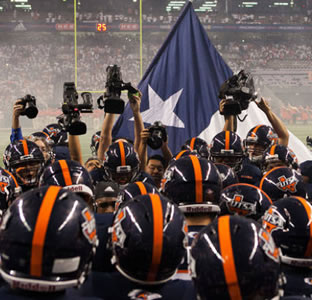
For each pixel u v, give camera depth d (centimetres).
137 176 374
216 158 433
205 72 706
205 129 684
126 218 189
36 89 3562
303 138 2064
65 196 174
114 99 402
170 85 697
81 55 3903
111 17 3934
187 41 713
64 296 173
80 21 3912
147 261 184
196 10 4247
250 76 469
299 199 227
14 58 3794
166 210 190
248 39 4397
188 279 208
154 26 3975
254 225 165
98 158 439
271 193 343
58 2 3931
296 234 216
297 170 429
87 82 3747
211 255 158
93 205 295
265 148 484
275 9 4325
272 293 161
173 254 186
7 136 2241
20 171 383
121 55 3988
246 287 155
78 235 170
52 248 165
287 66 4234
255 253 157
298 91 4122
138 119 453
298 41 4394
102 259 236
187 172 242
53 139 610
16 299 168
